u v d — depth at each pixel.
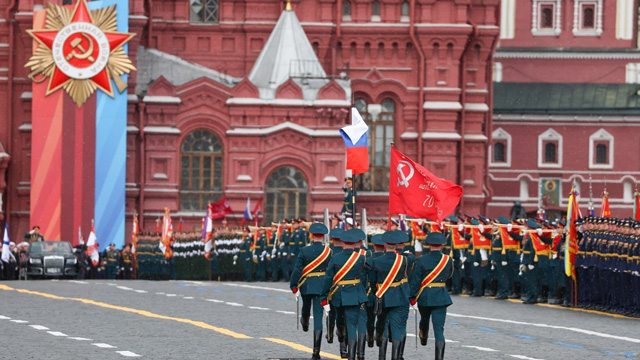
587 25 181.25
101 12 126.25
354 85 136.00
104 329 52.53
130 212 129.50
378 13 137.25
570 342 49.38
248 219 128.12
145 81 132.25
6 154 129.88
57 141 125.19
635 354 45.44
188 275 110.69
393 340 40.53
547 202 168.75
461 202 136.88
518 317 61.06
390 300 40.50
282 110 129.00
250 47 137.25
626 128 168.12
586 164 168.50
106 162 125.75
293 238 94.94
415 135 136.12
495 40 137.62
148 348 45.59
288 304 68.12
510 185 169.12
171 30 136.75
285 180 129.12
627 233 62.59
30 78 125.56
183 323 55.59
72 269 109.38
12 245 114.06
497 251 75.12
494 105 174.62
